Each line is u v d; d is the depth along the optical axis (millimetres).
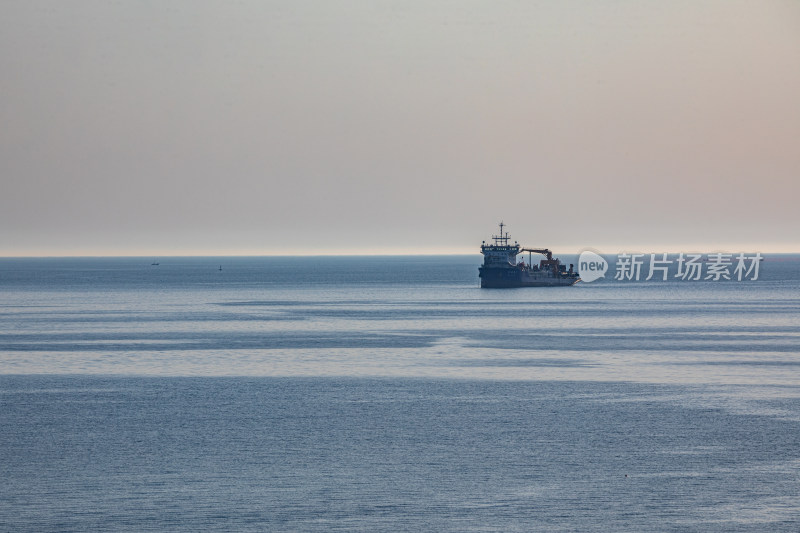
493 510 72938
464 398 120188
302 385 132875
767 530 68938
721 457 87125
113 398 122250
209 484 79438
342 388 129625
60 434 98875
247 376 142750
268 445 93062
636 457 87375
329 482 79875
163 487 78688
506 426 101312
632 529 69188
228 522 70750
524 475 81750
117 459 87688
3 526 69938
